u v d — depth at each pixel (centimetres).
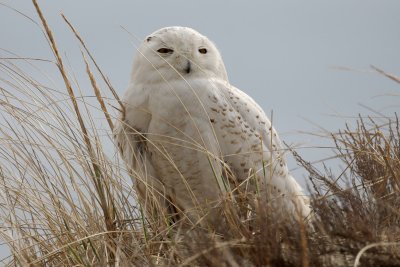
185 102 1098
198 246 711
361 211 789
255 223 782
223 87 1137
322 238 715
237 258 689
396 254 674
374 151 1008
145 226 927
